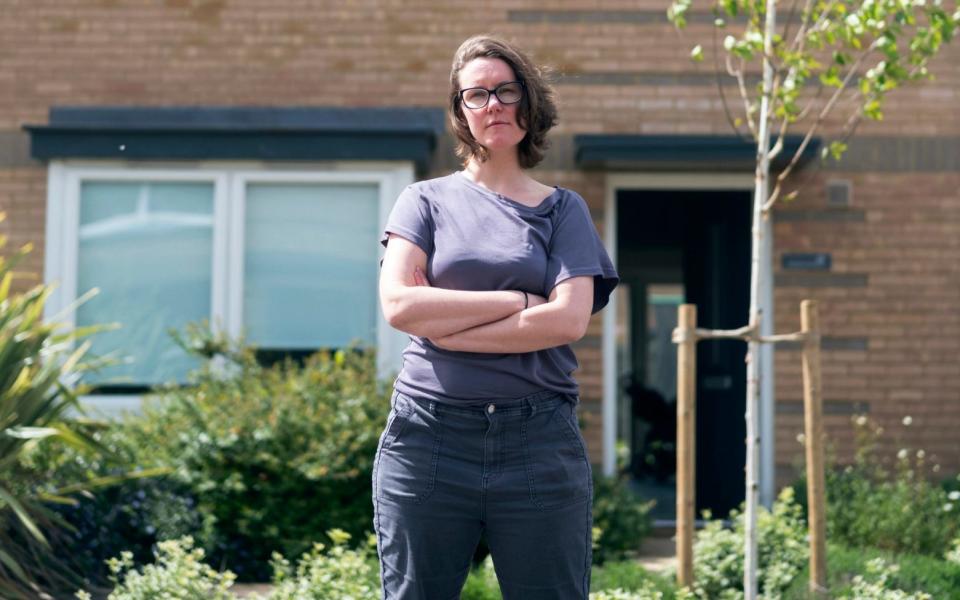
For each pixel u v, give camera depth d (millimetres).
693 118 7852
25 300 5809
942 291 7746
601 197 7867
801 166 7770
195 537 5926
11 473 5449
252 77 7859
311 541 6004
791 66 4801
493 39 2781
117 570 4746
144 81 7852
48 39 7863
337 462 6059
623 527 6750
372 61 7867
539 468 2609
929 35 4641
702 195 8258
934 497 6262
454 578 2676
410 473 2627
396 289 2641
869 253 7781
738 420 7945
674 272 11141
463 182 2787
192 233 7691
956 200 7777
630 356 11320
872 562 4746
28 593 5230
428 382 2635
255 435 6078
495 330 2580
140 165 7676
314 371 6672
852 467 7473
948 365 7711
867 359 7734
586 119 7875
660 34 7875
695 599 4871
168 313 7641
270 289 7684
